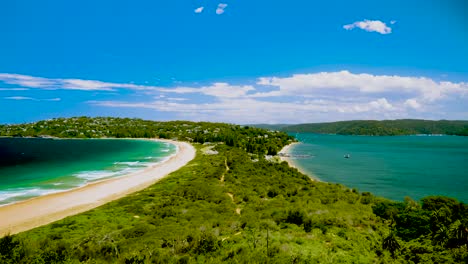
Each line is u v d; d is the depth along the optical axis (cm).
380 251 2888
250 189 6012
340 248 2683
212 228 3247
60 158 12044
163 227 3328
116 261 2288
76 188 6525
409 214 4025
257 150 14612
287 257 2191
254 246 2422
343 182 8531
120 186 6712
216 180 6769
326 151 18412
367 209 4666
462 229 3272
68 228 3606
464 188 7862
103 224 3750
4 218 4406
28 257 2256
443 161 13688
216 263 2155
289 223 3366
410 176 9550
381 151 19062
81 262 2300
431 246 3188
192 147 16500
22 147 16538
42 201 5384
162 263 2219
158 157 12550
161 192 5678
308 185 6750
